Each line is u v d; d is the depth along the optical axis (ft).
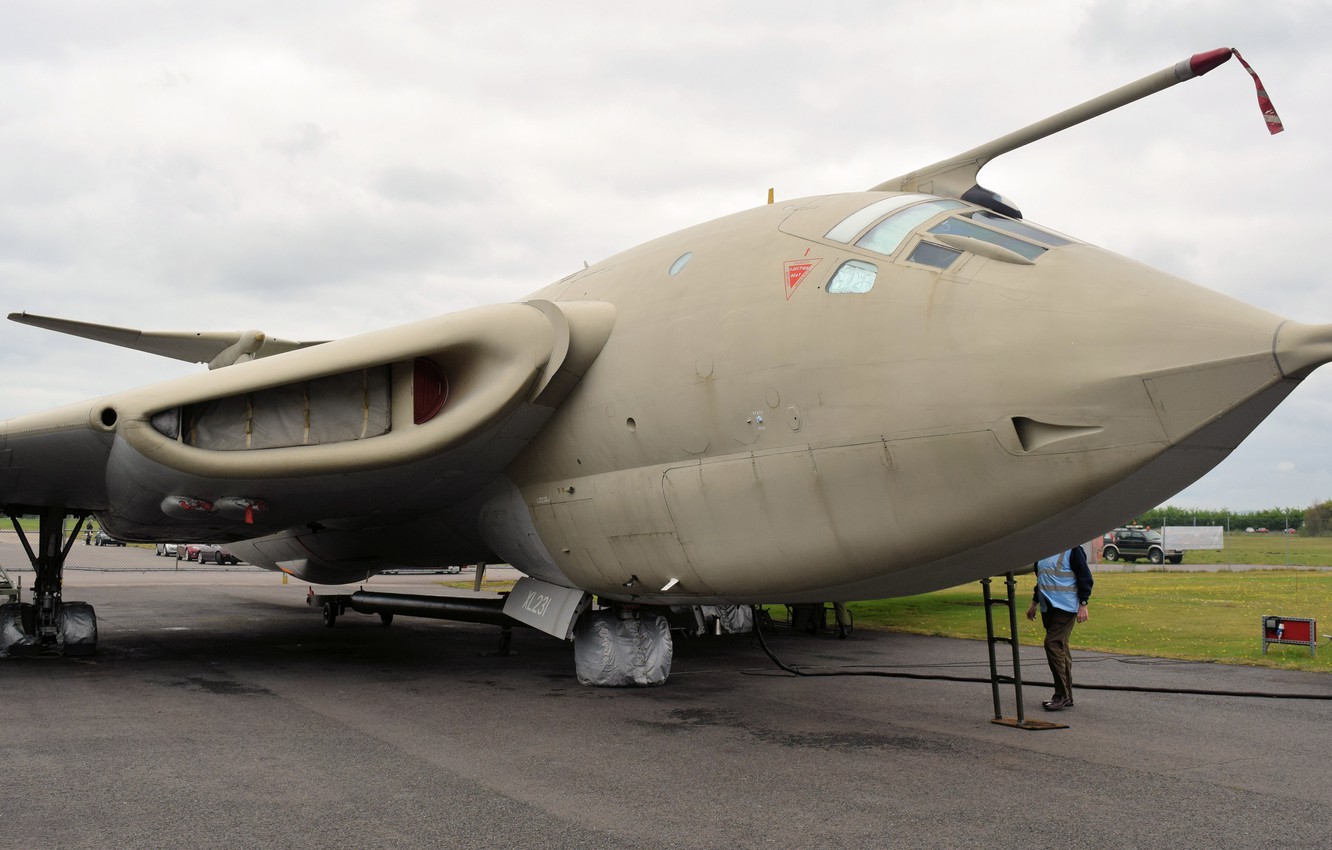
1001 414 20.86
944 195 27.43
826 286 24.50
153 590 78.43
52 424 30.07
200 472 29.01
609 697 28.84
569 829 15.75
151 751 20.83
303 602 67.87
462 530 36.86
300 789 17.90
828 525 23.72
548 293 35.76
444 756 20.81
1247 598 63.93
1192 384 19.04
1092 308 20.71
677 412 26.48
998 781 19.15
